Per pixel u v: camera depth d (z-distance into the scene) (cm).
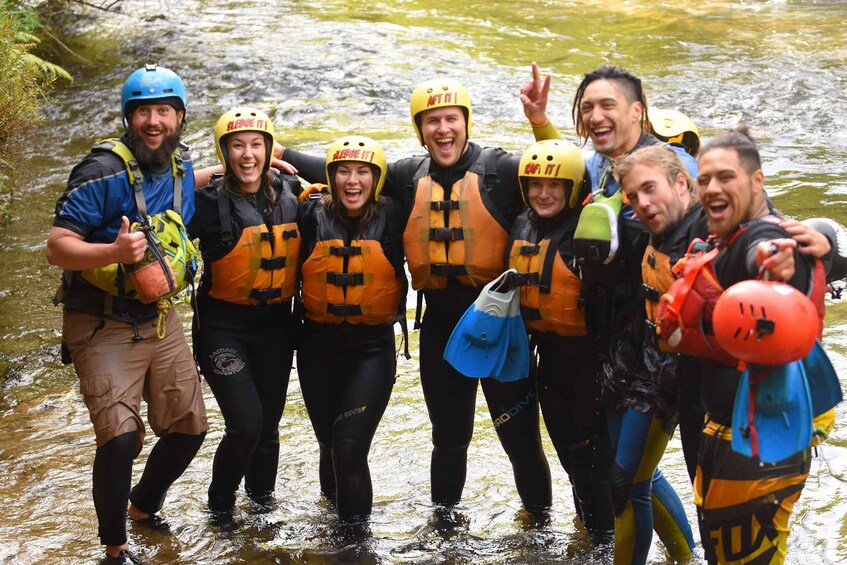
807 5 1622
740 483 332
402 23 1542
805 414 319
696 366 361
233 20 1576
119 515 423
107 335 421
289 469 525
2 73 890
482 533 457
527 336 440
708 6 1641
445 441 466
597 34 1488
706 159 329
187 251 425
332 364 465
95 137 1200
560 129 1111
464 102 439
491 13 1612
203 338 458
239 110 448
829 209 882
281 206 457
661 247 366
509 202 443
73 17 1586
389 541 452
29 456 534
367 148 442
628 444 385
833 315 681
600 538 446
